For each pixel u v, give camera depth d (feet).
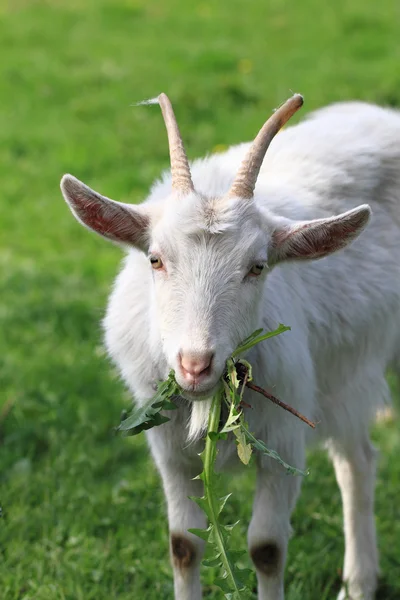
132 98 52.85
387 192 20.66
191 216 15.67
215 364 14.97
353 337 19.98
